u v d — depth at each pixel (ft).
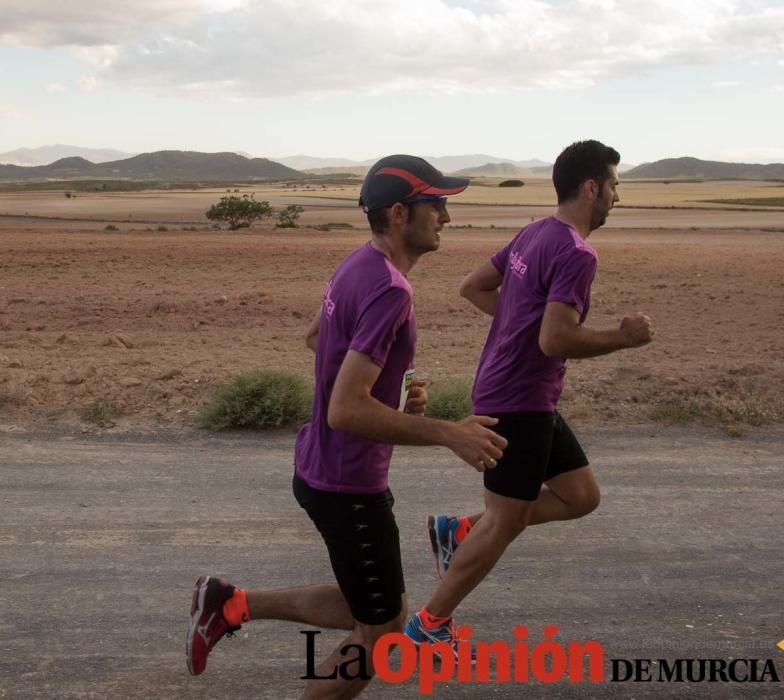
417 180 9.64
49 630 12.76
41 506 17.57
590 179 11.96
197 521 17.02
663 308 52.11
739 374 30.30
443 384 26.43
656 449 22.24
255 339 39.70
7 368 29.32
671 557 15.81
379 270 9.32
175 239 118.11
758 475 20.42
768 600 14.21
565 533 16.85
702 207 352.28
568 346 11.29
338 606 10.52
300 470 10.11
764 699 11.39
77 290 59.16
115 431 22.80
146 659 12.05
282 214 191.83
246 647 12.57
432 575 14.96
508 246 13.30
